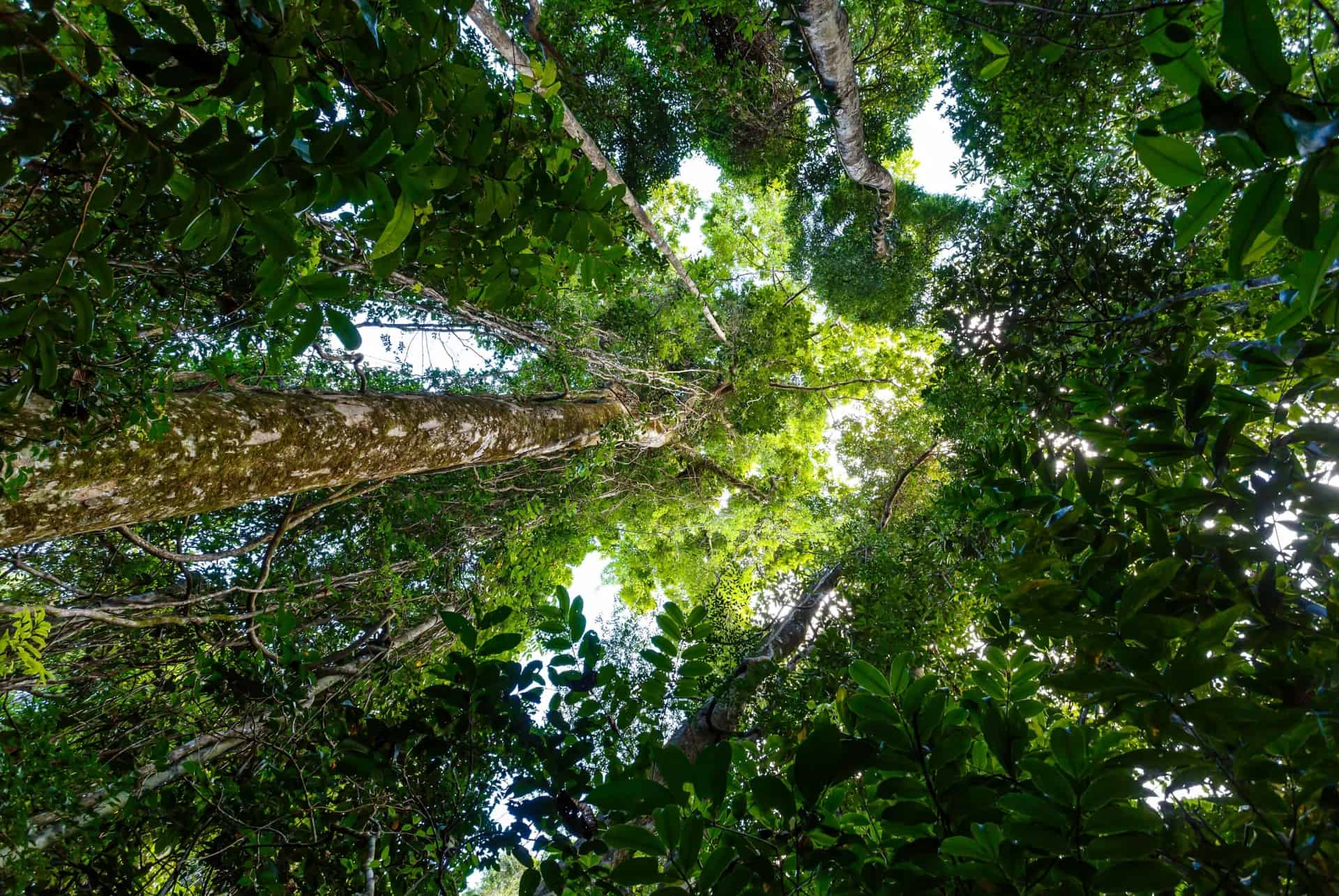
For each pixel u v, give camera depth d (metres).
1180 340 2.93
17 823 2.12
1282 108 0.74
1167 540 1.53
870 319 8.98
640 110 7.66
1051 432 3.09
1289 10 2.66
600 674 1.78
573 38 6.50
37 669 2.43
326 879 2.20
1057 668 2.72
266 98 0.92
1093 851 1.13
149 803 2.35
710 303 10.30
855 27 7.70
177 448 2.47
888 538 5.84
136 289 2.26
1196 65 0.92
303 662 2.62
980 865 1.25
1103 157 4.94
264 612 3.88
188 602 3.68
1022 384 3.55
